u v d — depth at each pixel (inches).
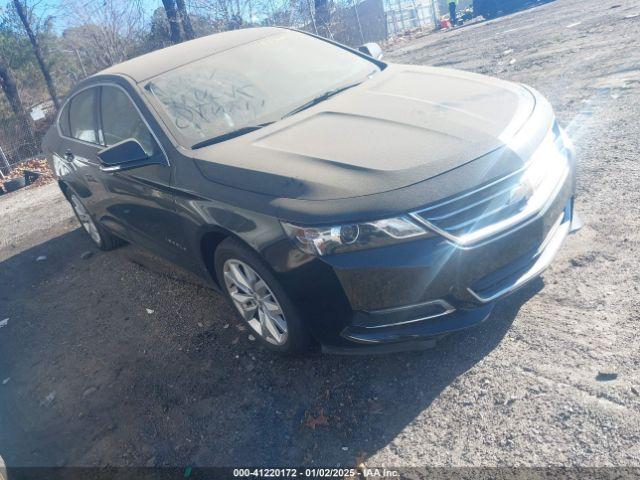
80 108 200.5
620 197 166.4
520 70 354.3
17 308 212.2
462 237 110.6
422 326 115.1
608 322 121.2
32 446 134.7
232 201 124.8
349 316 116.8
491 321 131.6
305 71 174.9
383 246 108.3
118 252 237.8
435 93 148.2
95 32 697.0
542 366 114.8
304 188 115.5
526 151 120.5
